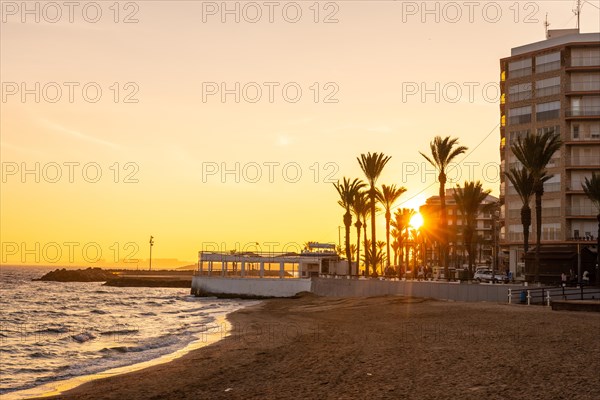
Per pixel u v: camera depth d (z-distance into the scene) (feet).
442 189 225.76
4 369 90.12
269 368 67.97
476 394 45.55
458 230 490.49
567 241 271.69
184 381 63.36
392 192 304.71
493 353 67.56
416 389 48.91
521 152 206.39
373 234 278.87
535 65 290.97
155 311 243.60
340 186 325.42
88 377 77.36
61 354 109.60
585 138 277.23
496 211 437.58
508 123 296.92
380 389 49.73
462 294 177.68
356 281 250.37
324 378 57.41
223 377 63.77
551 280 235.20
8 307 266.77
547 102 285.64
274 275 367.25
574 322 98.99
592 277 236.02
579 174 276.00
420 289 198.90
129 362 92.02
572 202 274.98
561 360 60.18
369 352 75.51
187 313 225.35
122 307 273.95
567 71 281.33
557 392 44.78
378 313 153.69
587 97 279.49
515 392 45.50
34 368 91.09
